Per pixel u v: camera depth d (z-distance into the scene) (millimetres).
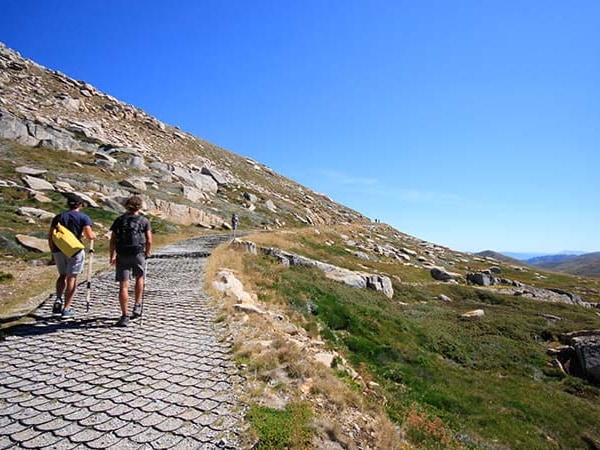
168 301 10516
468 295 35438
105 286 11820
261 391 5391
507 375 17328
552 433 11953
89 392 5152
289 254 25547
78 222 8406
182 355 6652
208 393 5250
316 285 21172
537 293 42750
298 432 4414
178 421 4488
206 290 11930
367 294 24922
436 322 23328
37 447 3881
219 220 39125
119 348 6852
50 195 25906
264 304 13086
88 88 77250
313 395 5742
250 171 87438
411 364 14477
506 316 27531
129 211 8148
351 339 14492
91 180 32125
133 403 4891
